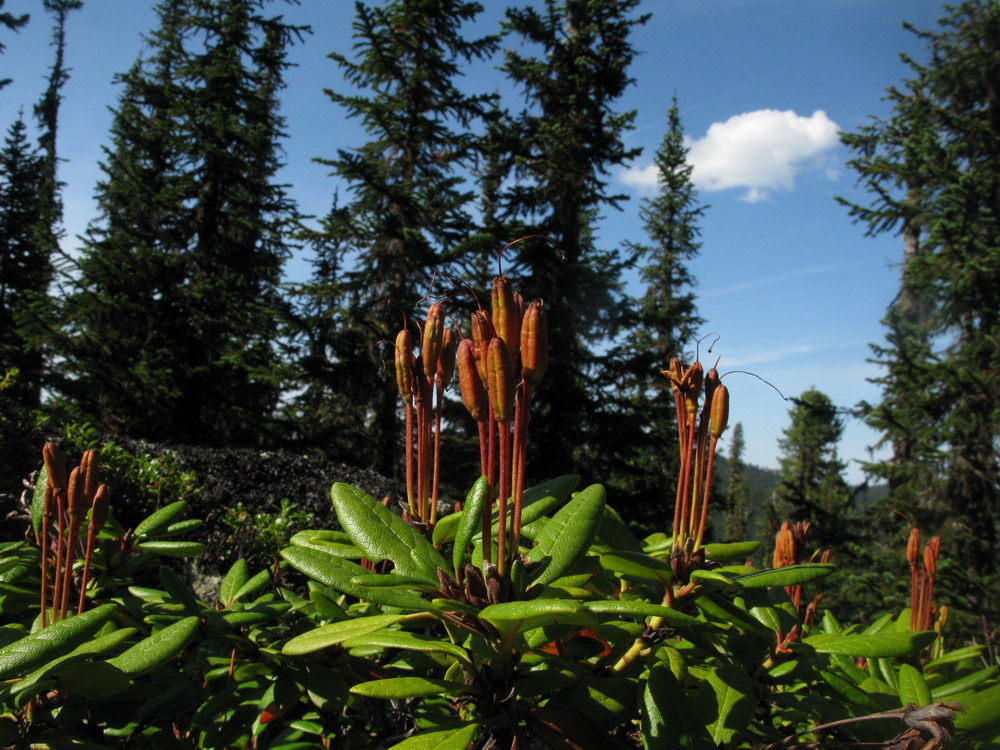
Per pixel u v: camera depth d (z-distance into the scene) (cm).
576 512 141
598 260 1530
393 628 193
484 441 130
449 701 194
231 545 627
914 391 1557
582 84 1545
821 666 160
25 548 197
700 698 150
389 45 1524
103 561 204
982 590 1371
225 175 1733
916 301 1722
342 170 1380
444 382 156
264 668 209
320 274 1530
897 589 1571
